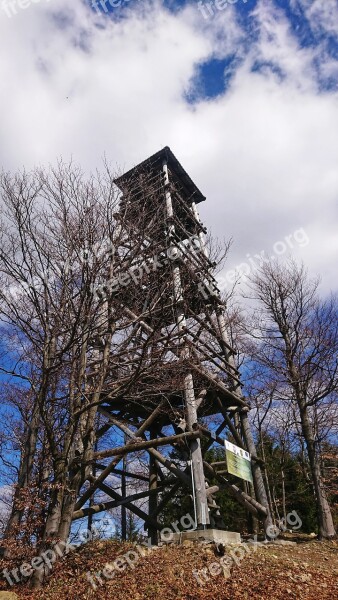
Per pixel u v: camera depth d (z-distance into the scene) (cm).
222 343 1580
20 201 1044
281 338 2034
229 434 2162
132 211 1298
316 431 2011
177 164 1841
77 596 830
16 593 837
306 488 2252
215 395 1470
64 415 1253
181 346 1228
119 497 1333
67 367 1146
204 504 1136
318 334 1941
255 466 1473
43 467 1173
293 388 1991
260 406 2225
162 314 1247
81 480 980
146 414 1571
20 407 1470
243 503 1376
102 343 1202
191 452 1199
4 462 1595
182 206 1758
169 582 856
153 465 1580
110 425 1471
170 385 1183
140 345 1145
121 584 866
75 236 1058
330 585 884
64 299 1042
